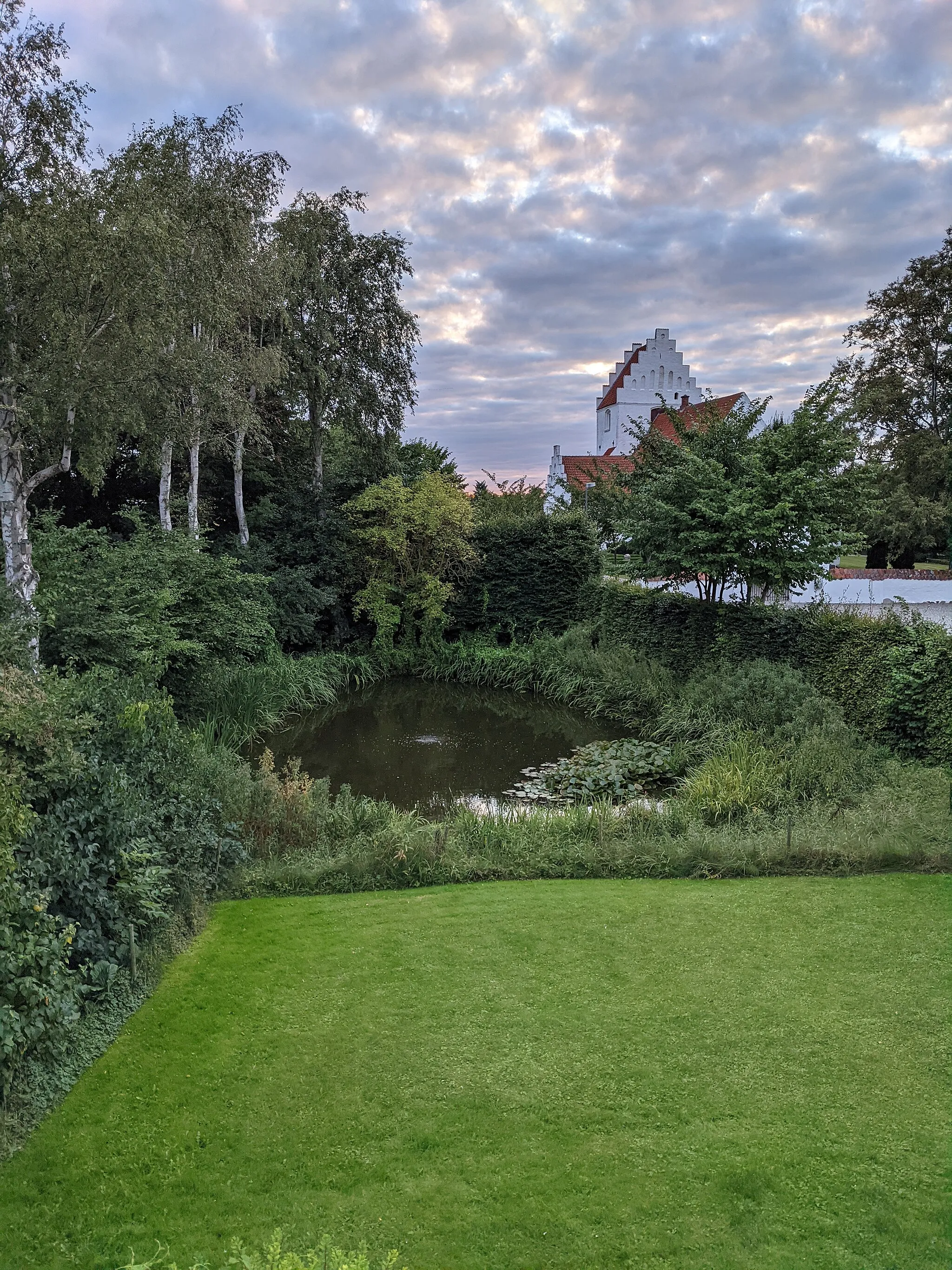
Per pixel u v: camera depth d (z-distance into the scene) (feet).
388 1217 12.65
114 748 23.50
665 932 22.30
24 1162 13.70
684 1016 18.02
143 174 46.37
